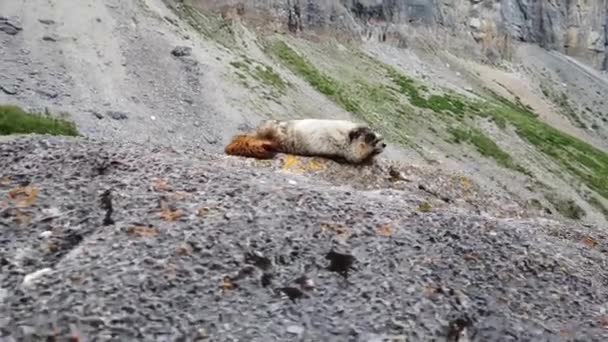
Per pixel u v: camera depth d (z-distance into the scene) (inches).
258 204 417.1
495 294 356.8
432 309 335.3
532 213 617.0
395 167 636.7
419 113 3693.4
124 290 328.2
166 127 2363.4
